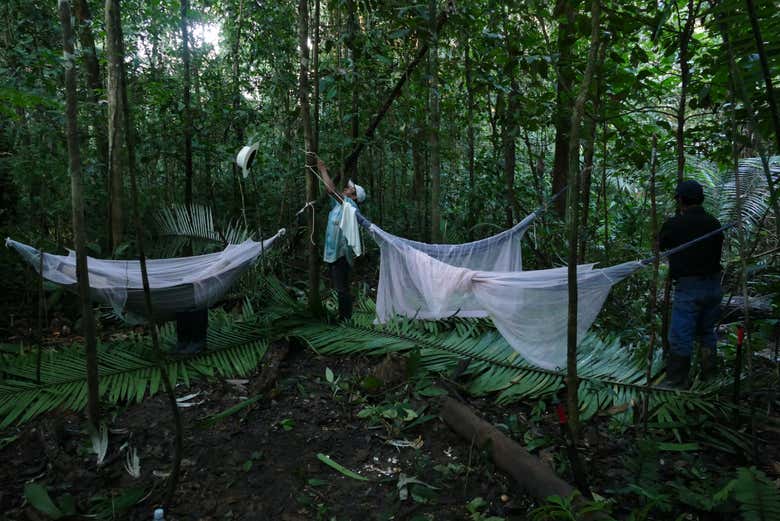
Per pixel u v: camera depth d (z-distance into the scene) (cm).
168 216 542
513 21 468
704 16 318
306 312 452
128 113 197
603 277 294
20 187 489
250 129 608
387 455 274
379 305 401
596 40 194
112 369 352
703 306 317
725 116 389
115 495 238
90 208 531
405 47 535
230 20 722
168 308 357
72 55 241
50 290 433
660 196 539
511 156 511
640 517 207
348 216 400
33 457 267
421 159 708
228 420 303
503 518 221
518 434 283
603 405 312
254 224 641
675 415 299
